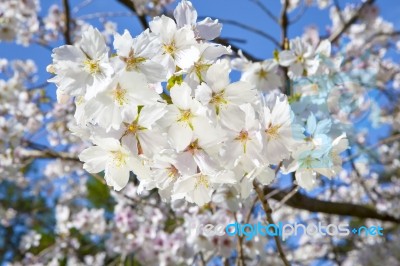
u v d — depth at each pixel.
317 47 0.37
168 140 0.22
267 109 0.24
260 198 0.30
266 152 0.23
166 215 0.80
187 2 0.26
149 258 0.85
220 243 0.54
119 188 0.23
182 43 0.24
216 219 0.48
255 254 0.54
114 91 0.22
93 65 0.22
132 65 0.23
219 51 0.24
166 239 0.78
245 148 0.23
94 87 0.22
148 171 0.23
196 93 0.22
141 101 0.22
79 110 0.23
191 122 0.23
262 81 0.36
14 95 0.87
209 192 0.24
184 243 0.74
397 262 1.01
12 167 0.80
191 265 0.65
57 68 0.22
